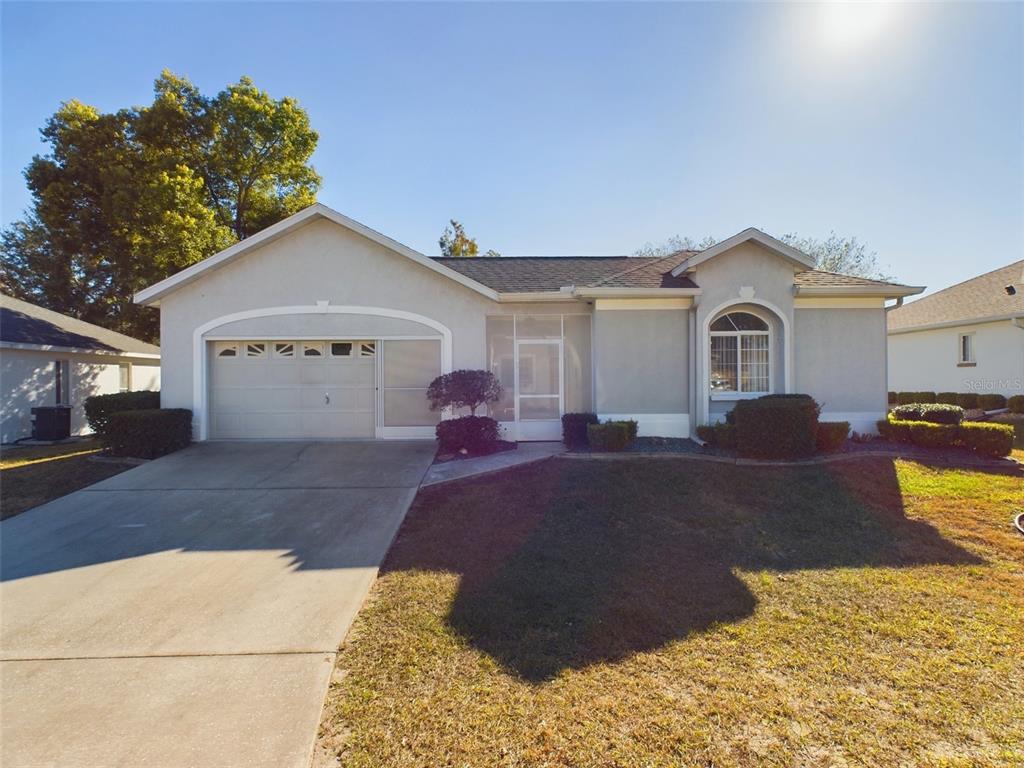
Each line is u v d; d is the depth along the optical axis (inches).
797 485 323.3
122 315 1063.6
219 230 853.2
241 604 186.2
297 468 375.9
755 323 457.4
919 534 252.2
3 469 394.9
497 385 442.6
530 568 215.2
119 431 409.4
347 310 468.8
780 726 118.2
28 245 1139.9
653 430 442.6
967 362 743.7
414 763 109.3
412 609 180.1
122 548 242.2
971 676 136.8
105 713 127.6
